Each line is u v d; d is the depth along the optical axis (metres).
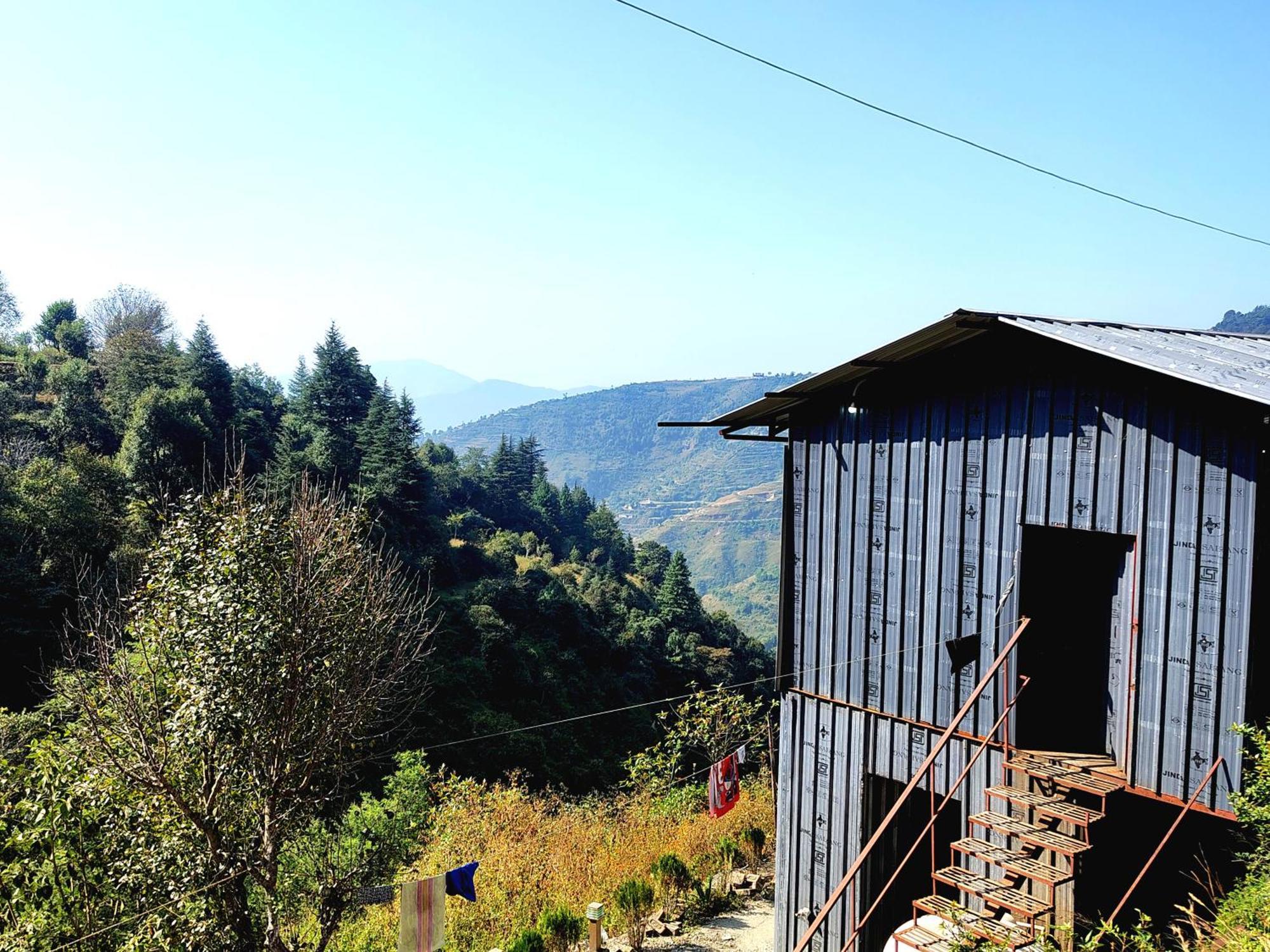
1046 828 7.66
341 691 10.17
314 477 53.81
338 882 10.80
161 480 45.59
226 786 9.46
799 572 10.67
